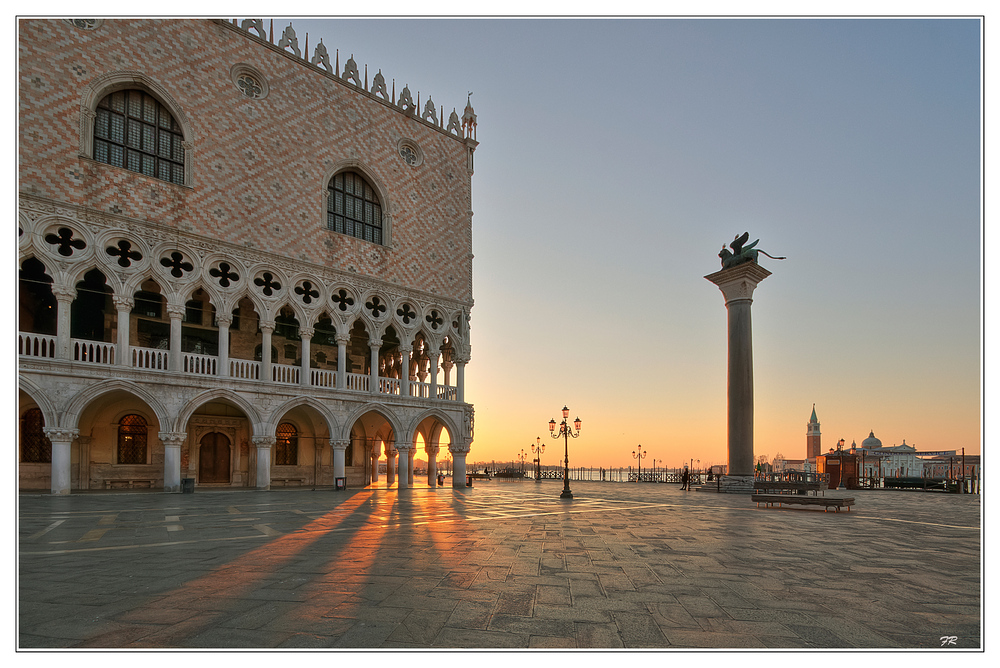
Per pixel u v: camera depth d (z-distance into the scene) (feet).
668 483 179.11
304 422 124.47
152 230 90.27
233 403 96.94
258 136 104.47
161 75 93.86
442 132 136.36
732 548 41.98
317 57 115.44
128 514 60.03
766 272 130.31
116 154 89.81
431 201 131.64
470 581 29.37
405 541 42.78
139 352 89.45
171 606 24.48
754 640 21.29
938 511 79.41
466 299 135.85
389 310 119.44
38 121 80.89
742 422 123.95
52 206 81.10
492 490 117.60
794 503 81.82
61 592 26.78
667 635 21.52
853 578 32.01
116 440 100.01
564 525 54.34
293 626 21.90
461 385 131.75
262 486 98.37
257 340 119.24
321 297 109.09
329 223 115.34
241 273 99.45
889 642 21.34
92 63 86.74
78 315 97.81
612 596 26.81
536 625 22.36
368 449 136.26
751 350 127.03
